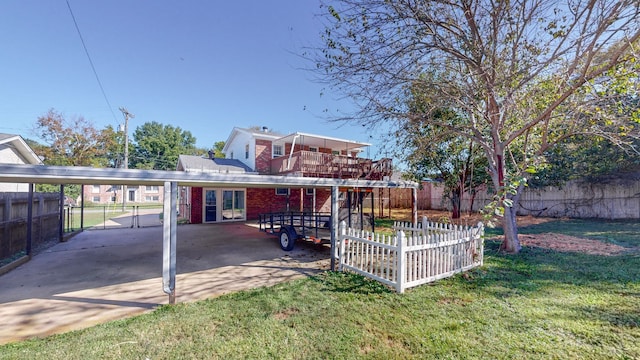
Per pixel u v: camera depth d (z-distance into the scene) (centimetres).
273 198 1708
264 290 461
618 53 459
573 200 1299
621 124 531
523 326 319
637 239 765
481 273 520
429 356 270
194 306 400
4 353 282
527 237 827
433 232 678
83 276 567
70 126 2805
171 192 426
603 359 256
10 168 317
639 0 419
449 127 689
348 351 281
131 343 299
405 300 405
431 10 546
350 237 562
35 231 848
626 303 370
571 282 455
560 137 609
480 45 580
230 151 2083
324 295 433
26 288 495
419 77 662
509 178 544
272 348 288
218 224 1446
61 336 318
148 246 877
